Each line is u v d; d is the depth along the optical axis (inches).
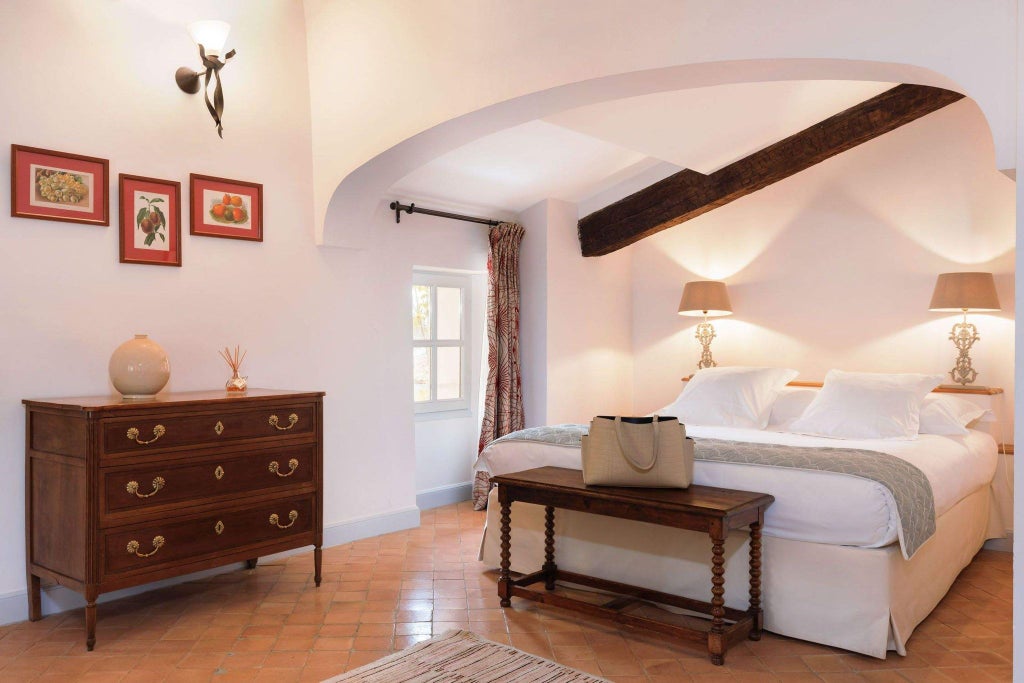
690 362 225.9
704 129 160.9
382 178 155.0
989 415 169.2
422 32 132.0
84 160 126.7
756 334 212.5
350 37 147.0
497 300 204.8
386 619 121.8
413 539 170.7
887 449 132.3
